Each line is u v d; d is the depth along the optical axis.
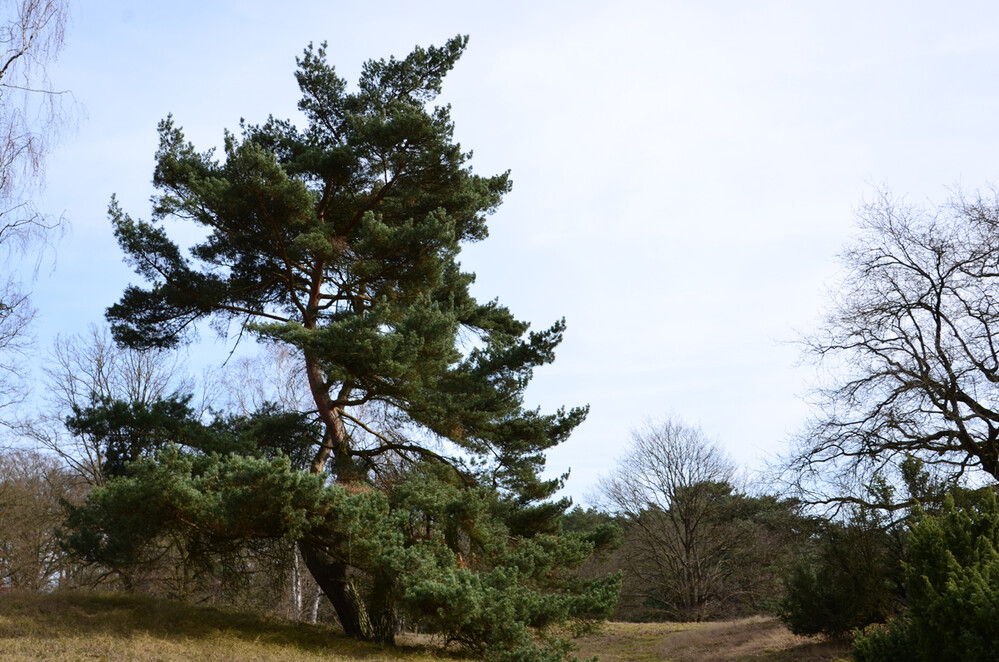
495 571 16.05
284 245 19.36
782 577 25.86
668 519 47.28
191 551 16.78
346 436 19.58
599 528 20.66
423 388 19.44
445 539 17.58
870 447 22.89
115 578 25.61
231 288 19.72
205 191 17.92
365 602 18.12
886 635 12.55
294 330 16.91
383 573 15.60
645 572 47.44
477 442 20.09
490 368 20.27
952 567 11.50
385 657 15.58
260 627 17.09
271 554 17.92
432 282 19.42
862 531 22.25
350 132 20.78
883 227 23.98
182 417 18.66
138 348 20.31
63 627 14.12
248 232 19.11
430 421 19.61
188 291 19.47
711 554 45.41
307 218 18.75
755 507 39.59
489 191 21.33
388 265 19.06
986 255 22.59
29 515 30.42
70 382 30.45
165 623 15.61
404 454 20.30
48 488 32.69
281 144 21.08
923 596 11.67
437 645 18.17
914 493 21.83
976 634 10.56
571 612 16.91
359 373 17.91
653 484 46.41
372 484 19.09
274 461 14.42
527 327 22.83
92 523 17.20
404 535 16.52
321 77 20.95
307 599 31.41
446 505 16.98
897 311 23.47
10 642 12.39
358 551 15.48
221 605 21.28
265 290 20.45
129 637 13.82
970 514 12.93
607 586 17.86
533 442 20.08
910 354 23.28
